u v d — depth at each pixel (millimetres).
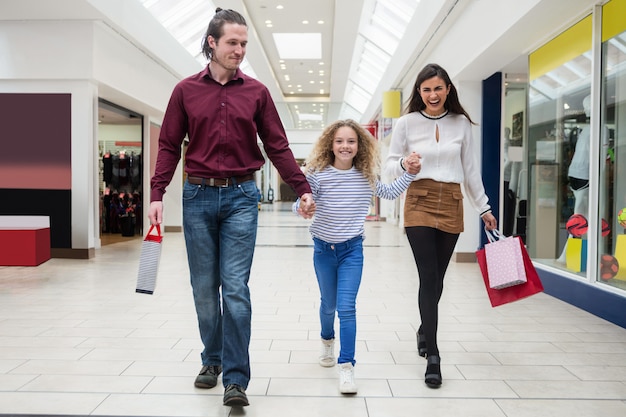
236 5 10367
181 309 4227
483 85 7266
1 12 7043
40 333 3457
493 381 2576
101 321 3805
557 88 5129
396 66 10734
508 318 4004
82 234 7570
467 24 6508
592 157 4328
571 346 3230
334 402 2283
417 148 2719
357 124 2531
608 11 4199
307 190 2350
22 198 7609
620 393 2424
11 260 6707
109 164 11281
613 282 4039
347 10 9992
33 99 7539
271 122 2381
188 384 2494
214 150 2244
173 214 12711
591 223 4312
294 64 16812
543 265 5344
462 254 7391
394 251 8734
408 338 3393
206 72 2271
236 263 2246
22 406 2207
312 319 3928
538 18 4723
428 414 2158
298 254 8180
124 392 2385
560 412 2191
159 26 9508
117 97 8750
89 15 7121
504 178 7324
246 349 2195
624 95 3990
